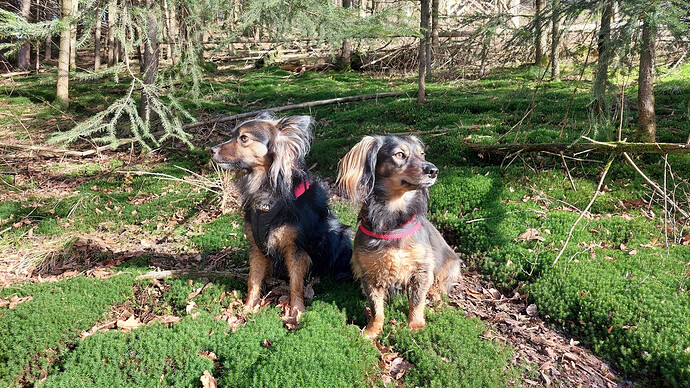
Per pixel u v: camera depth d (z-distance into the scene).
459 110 2.46
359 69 4.28
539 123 2.06
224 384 0.77
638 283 0.98
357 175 0.87
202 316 0.93
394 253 0.84
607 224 1.24
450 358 0.82
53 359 0.83
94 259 1.31
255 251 1.01
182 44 1.36
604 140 1.60
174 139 2.43
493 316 0.99
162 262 1.25
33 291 1.05
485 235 1.26
